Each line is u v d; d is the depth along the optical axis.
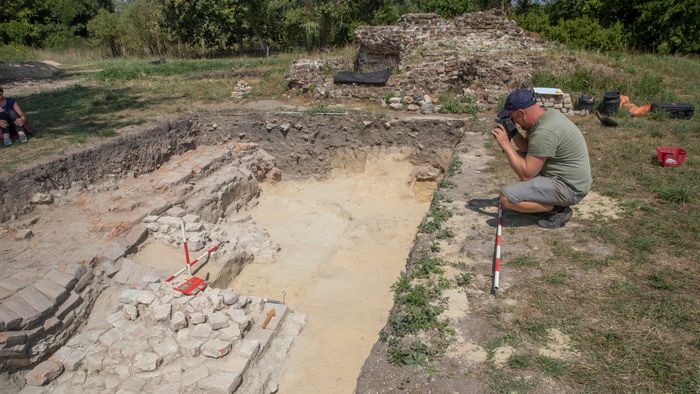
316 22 25.75
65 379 5.48
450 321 4.25
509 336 4.00
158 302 6.12
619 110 11.17
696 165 7.53
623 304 4.28
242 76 17.77
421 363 3.80
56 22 35.53
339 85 14.18
